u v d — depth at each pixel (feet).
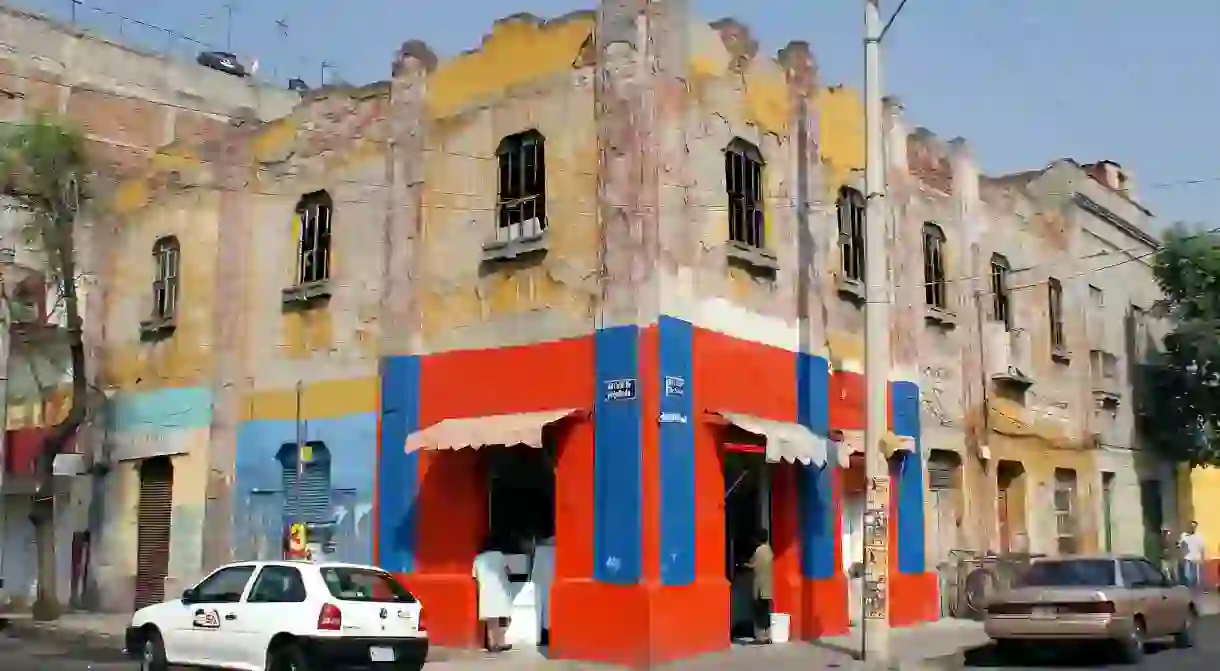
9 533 83.35
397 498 59.26
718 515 54.49
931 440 73.77
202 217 72.43
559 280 55.16
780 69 63.57
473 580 55.93
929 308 74.59
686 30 56.13
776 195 61.41
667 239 53.06
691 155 55.42
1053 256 90.74
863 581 52.37
